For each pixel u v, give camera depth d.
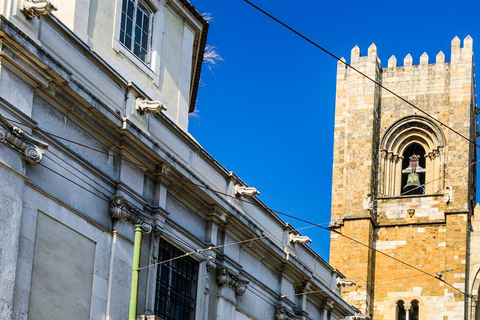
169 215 35.50
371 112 92.38
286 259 42.75
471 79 93.00
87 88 31.81
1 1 29.02
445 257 86.75
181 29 39.72
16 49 28.56
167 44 38.66
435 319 85.12
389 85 94.19
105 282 31.67
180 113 39.19
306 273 44.38
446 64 93.38
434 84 93.00
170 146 35.94
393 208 89.44
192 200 36.66
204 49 42.97
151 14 37.88
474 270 86.81
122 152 32.88
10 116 28.47
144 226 33.25
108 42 35.12
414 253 87.62
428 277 86.44
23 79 29.02
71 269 30.38
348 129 92.50
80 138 31.28
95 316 31.08
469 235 88.00
